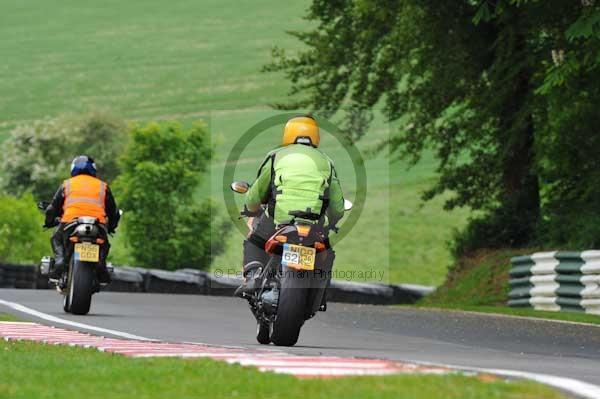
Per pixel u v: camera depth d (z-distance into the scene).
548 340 36.44
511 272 58.06
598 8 53.78
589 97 64.94
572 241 63.38
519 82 71.88
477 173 75.88
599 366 27.12
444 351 31.38
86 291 41.16
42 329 34.09
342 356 25.09
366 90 77.38
